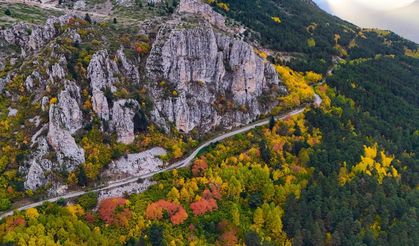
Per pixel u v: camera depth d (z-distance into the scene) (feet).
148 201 582.76
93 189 580.30
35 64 648.79
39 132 590.55
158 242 535.19
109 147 616.39
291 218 614.34
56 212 530.27
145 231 549.54
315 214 629.92
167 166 639.76
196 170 632.38
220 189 625.41
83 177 576.61
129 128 633.20
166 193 600.39
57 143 582.76
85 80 642.63
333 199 649.61
